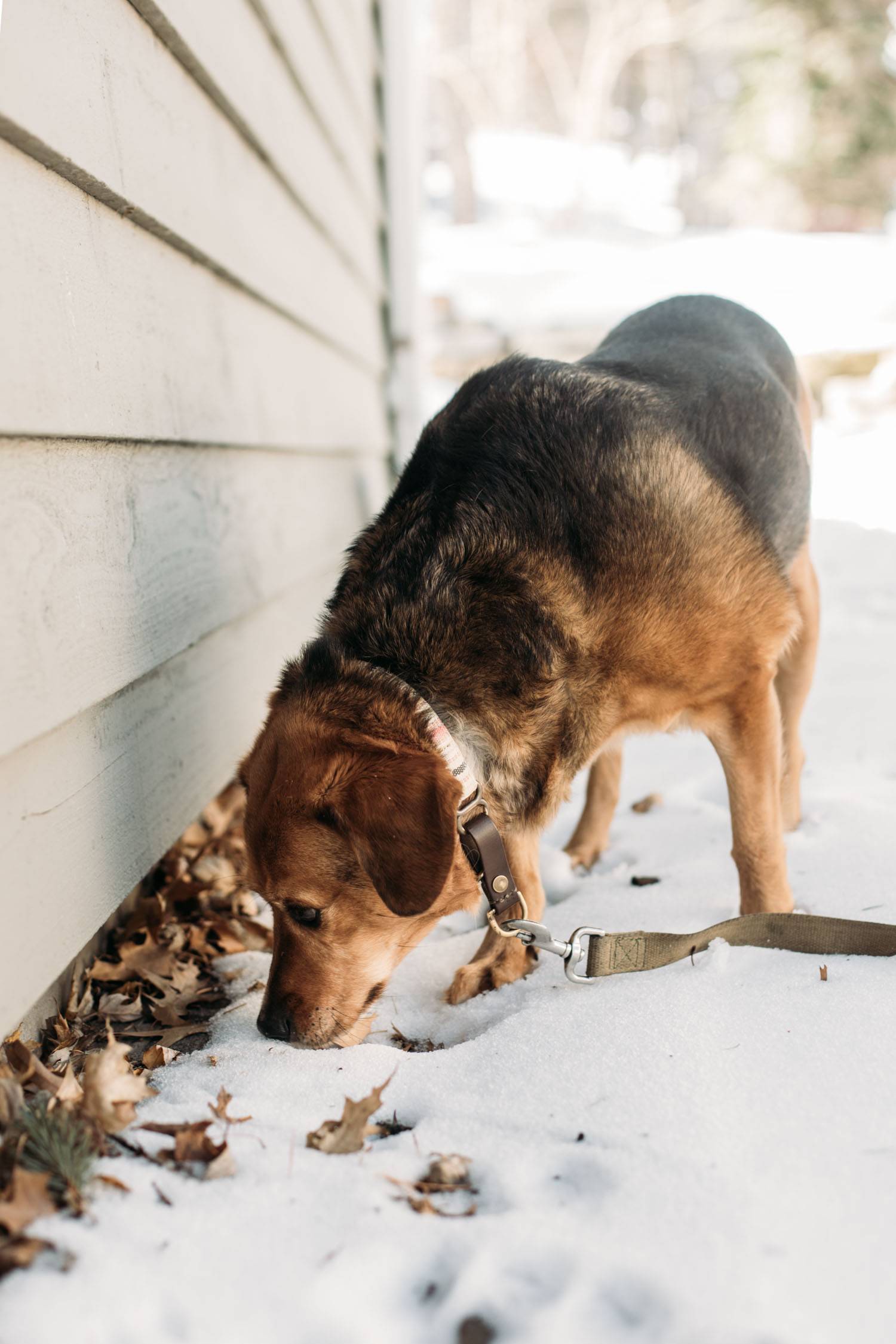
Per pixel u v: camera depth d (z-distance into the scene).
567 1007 1.97
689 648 2.27
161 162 2.40
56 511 1.87
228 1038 2.04
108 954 2.38
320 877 1.98
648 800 3.27
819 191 23.06
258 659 3.43
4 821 1.67
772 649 2.37
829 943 2.11
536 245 18.86
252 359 3.28
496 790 2.18
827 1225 1.39
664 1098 1.66
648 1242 1.37
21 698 1.68
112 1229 1.37
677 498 2.28
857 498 8.09
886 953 2.08
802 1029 1.83
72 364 1.92
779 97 22.72
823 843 2.76
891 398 12.76
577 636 2.21
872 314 15.78
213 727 2.92
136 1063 1.94
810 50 22.39
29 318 1.75
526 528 2.21
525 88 31.97
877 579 5.95
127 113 2.20
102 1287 1.27
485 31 29.94
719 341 2.85
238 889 2.78
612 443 2.29
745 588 2.31
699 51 29.97
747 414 2.64
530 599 2.18
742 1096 1.66
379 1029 2.16
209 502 2.85
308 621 4.16
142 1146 1.56
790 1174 1.49
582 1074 1.75
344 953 2.05
